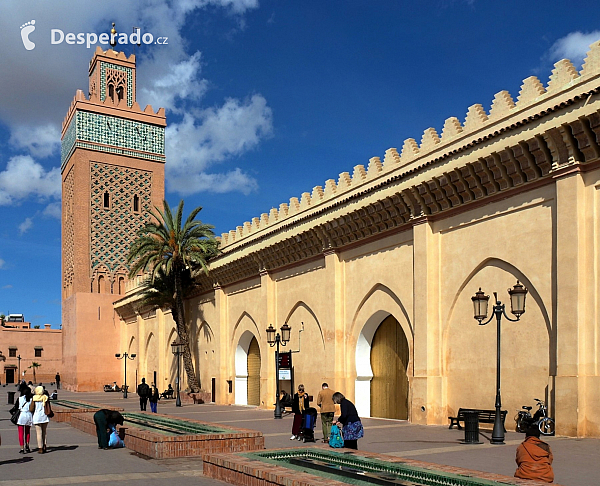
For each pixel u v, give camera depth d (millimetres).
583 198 13555
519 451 7250
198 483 8766
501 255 15531
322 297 22500
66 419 20516
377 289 20062
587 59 13547
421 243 17766
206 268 29906
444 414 16906
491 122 15750
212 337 31969
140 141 47938
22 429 12234
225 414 22906
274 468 7941
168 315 38031
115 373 46438
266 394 25562
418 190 17625
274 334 25406
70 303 47438
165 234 32469
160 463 10719
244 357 29812
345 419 10492
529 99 14859
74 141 46062
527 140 14367
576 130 13422
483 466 9742
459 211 16875
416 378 17562
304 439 13875
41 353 75938
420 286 17703
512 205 15320
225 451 11680
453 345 16891
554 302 14039
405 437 14172
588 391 12977
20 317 92125
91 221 45875
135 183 47438
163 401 32000
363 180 20609
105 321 46250
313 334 23141
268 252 25453
